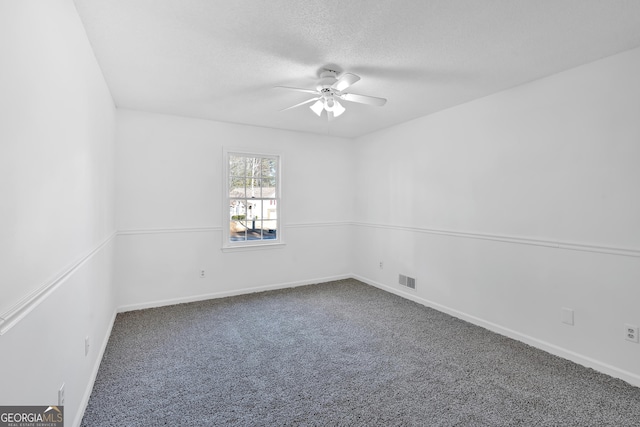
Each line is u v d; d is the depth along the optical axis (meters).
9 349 1.00
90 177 2.14
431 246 3.90
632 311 2.23
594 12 1.84
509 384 2.23
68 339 1.61
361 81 2.88
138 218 3.79
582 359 2.49
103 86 2.71
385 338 3.00
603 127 2.39
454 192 3.60
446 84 2.95
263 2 1.76
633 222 2.23
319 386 2.21
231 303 4.04
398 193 4.42
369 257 5.01
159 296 3.92
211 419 1.86
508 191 3.05
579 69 2.53
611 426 1.81
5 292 0.98
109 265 3.07
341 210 5.29
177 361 2.55
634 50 2.24
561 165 2.64
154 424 1.82
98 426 1.80
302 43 2.21
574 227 2.55
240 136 4.41
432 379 2.30
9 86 1.01
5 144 0.98
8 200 1.00
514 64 2.52
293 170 4.85
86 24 1.95
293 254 4.87
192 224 4.11
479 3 1.77
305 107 3.66
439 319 3.49
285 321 3.43
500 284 3.12
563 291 2.62
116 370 2.40
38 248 1.24
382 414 1.92
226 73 2.71
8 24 1.00
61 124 1.52
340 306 3.94
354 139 5.34
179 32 2.06
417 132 4.10
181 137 4.02
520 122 2.94
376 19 1.93
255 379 2.30
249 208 4.60
